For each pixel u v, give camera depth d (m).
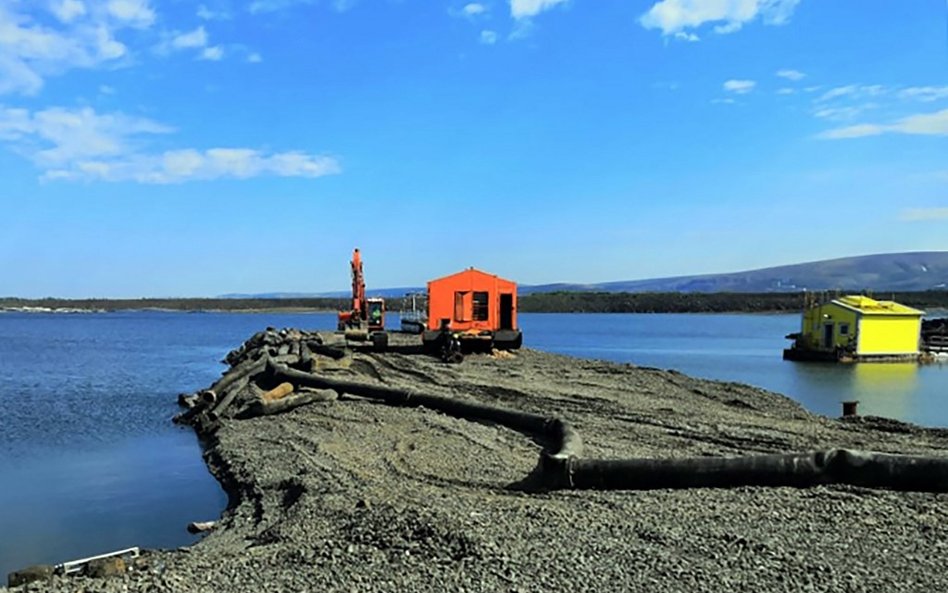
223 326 121.12
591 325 127.62
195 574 6.62
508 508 8.60
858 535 7.32
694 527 7.63
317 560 6.79
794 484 9.37
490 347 32.19
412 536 7.27
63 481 14.09
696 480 9.48
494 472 11.00
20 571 7.01
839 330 46.53
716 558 6.68
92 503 12.46
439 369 26.00
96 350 57.72
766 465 9.42
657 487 9.55
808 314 49.19
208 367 42.06
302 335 45.81
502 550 6.87
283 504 10.56
